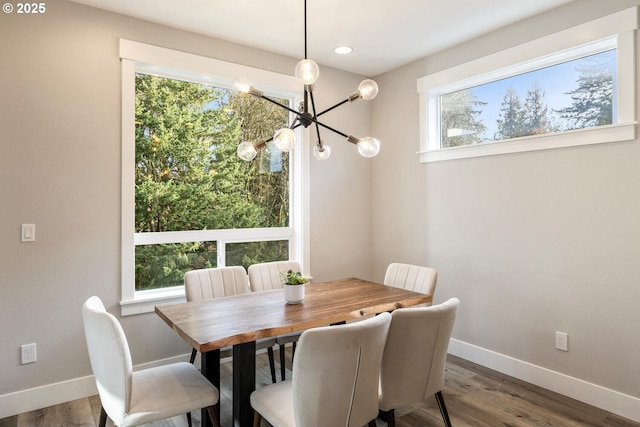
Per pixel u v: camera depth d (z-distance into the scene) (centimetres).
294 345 312
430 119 362
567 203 267
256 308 225
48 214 252
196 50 307
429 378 194
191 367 209
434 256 356
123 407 166
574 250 264
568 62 276
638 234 236
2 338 239
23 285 245
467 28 302
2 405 238
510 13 278
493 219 311
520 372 294
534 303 286
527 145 287
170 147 315
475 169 323
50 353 253
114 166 274
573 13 262
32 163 246
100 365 172
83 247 263
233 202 347
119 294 277
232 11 273
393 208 395
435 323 185
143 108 303
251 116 355
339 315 213
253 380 196
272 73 346
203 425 212
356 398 163
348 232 402
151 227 306
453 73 334
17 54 242
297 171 373
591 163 256
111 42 272
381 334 166
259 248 360
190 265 323
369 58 363
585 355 259
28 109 245
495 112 320
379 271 411
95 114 267
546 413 246
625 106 240
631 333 239
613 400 246
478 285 322
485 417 241
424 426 231
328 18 284
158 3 262
